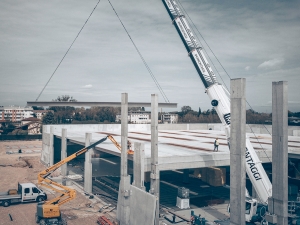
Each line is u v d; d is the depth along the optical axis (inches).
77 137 1898.4
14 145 3570.4
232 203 706.2
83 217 1116.5
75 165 2269.9
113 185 1628.9
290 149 1349.7
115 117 6210.6
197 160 1132.5
